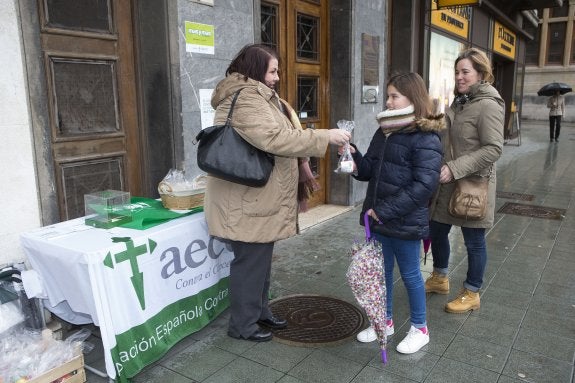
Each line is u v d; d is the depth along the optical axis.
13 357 2.32
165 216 2.81
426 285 3.59
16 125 2.63
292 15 5.25
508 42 13.77
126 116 3.42
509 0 12.88
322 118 5.97
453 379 2.51
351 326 3.08
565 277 3.91
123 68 3.36
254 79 2.58
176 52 3.46
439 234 3.37
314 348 2.84
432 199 3.17
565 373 2.55
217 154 2.44
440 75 8.49
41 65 2.77
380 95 6.64
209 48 3.75
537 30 24.45
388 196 2.57
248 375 2.57
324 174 6.22
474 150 3.01
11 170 2.63
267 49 2.65
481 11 10.72
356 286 2.56
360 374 2.57
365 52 6.06
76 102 3.07
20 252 2.71
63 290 2.50
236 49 4.03
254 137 2.42
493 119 2.88
